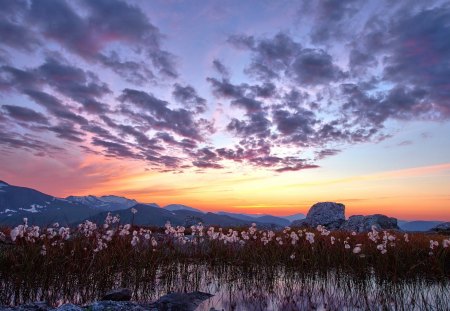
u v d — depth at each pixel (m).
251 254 14.60
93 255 10.97
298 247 15.36
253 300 10.49
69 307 8.62
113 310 8.79
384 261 13.41
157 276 12.44
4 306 9.09
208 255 14.91
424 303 10.02
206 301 10.38
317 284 12.51
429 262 13.62
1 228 14.08
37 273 10.16
